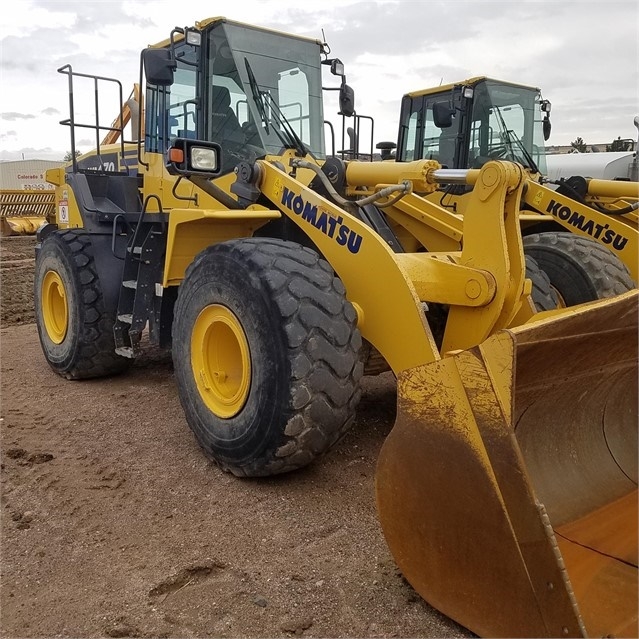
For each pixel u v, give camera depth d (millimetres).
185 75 4383
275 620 2088
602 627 1850
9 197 20094
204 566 2387
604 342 2207
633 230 5715
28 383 4969
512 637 1840
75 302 4754
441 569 2029
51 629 2061
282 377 2768
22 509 2873
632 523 2387
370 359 3441
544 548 1731
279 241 3150
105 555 2488
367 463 3301
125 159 5547
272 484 3074
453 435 1943
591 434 2674
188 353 3350
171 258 3678
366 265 3000
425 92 7824
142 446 3598
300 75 4496
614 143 15031
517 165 2881
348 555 2449
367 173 4055
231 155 4133
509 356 1808
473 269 2941
